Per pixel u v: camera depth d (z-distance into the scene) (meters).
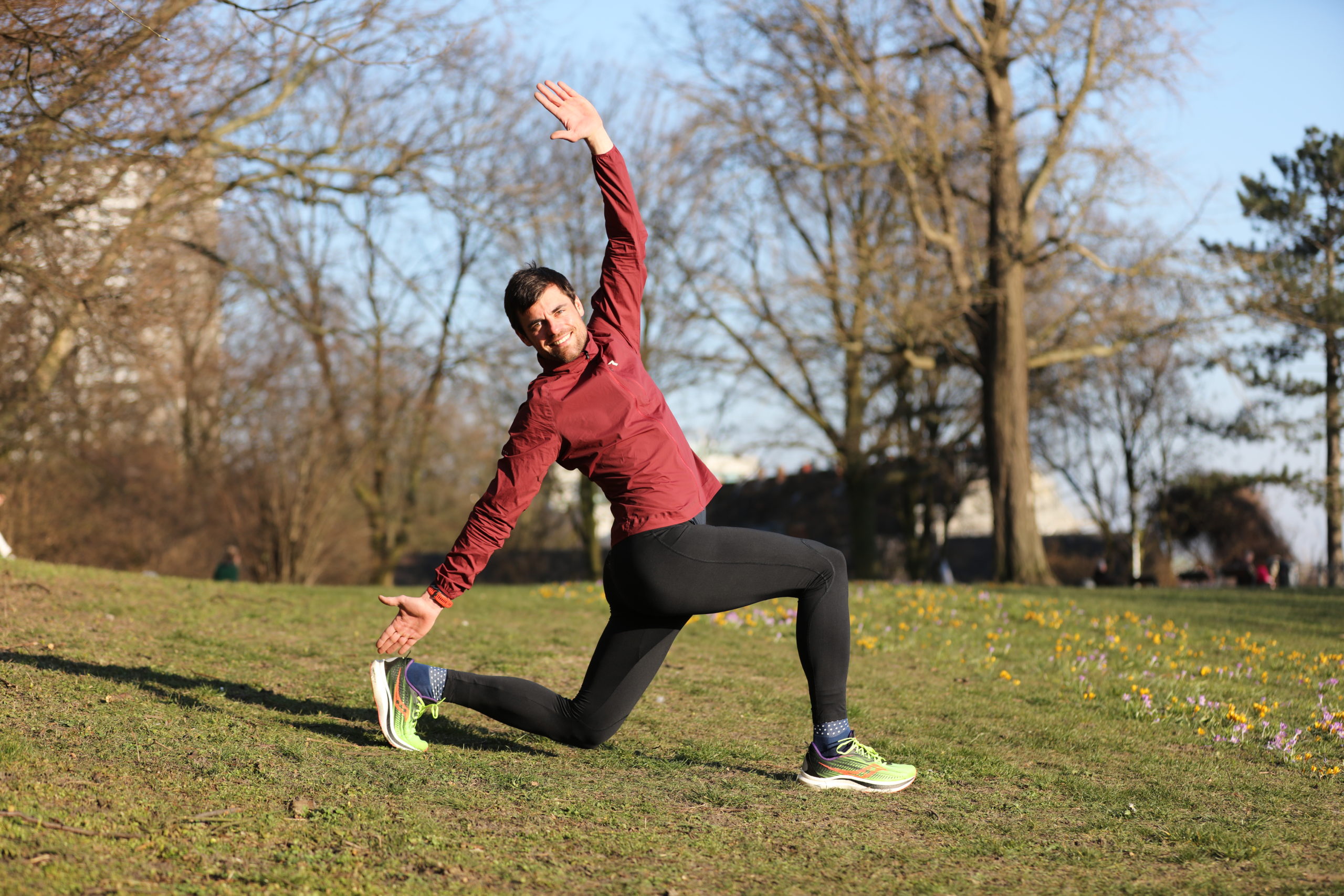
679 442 3.23
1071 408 33.19
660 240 24.61
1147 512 35.53
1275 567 28.34
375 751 3.62
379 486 29.61
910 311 18.33
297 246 22.59
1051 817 3.24
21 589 7.11
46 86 7.52
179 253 13.98
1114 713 5.11
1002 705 5.23
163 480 27.30
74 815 2.66
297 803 2.93
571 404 3.10
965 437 27.81
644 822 2.99
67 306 10.02
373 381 25.42
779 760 3.86
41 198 8.97
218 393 27.09
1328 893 2.56
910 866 2.72
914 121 17.72
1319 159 27.62
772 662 6.28
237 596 8.56
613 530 3.25
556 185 19.58
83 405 21.80
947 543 32.78
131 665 4.82
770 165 19.72
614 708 3.46
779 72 18.75
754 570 3.20
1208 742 4.50
